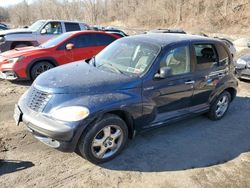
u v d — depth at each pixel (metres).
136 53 4.85
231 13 43.19
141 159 4.44
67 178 3.90
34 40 11.68
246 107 7.03
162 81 4.63
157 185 3.88
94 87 4.04
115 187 3.79
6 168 4.00
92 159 4.11
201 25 44.91
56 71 4.61
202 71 5.31
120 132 4.26
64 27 12.50
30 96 4.19
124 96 4.16
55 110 3.82
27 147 4.56
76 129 3.75
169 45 4.80
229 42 12.68
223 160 4.59
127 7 65.12
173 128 5.59
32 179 3.83
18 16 76.69
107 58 5.08
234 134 5.52
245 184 4.04
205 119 6.13
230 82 6.00
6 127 5.21
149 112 4.54
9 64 7.85
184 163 4.43
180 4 51.06
